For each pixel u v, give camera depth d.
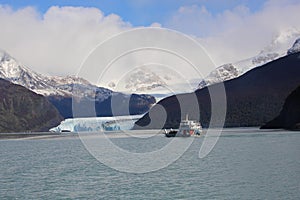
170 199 36.88
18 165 68.81
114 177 49.31
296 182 41.94
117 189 42.22
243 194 37.41
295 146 86.06
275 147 85.25
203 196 37.44
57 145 127.38
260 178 45.16
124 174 50.22
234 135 133.75
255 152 75.62
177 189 41.09
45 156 85.00
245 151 78.25
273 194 36.84
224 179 45.78
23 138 186.00
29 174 56.25
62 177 52.00
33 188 44.56
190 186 42.38
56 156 84.06
